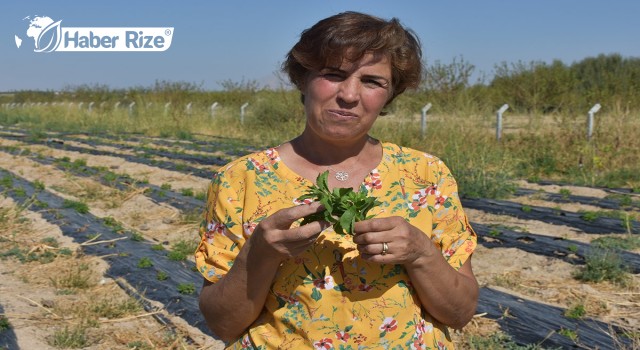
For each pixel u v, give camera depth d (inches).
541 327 223.6
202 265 89.3
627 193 443.8
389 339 83.3
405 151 93.0
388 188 88.9
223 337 89.1
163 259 312.5
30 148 794.2
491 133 624.7
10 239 354.3
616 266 271.4
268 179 88.4
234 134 914.1
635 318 231.6
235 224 87.6
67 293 268.8
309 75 86.3
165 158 673.0
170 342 222.4
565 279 273.9
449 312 85.9
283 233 76.2
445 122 615.2
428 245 79.7
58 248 333.4
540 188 465.1
